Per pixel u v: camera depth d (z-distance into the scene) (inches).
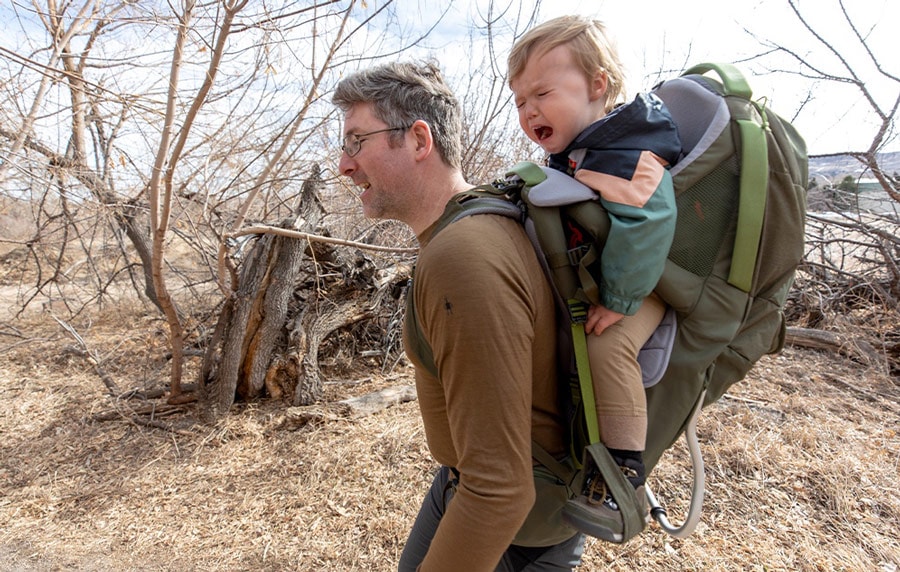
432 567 40.1
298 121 179.0
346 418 173.9
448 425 47.6
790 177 43.3
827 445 146.8
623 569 107.1
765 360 212.4
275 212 270.1
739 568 107.1
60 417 187.2
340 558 117.9
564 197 41.2
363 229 257.4
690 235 42.9
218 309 240.2
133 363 233.9
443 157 49.3
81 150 220.7
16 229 310.5
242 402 186.4
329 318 197.3
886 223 258.1
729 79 46.2
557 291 42.4
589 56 51.1
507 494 37.0
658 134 43.4
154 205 150.6
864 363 209.3
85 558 121.2
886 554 110.1
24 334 280.1
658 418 45.0
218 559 119.5
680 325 44.3
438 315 37.9
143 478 150.9
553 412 44.7
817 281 254.7
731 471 136.0
